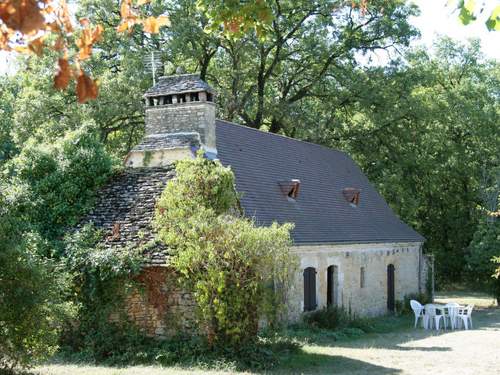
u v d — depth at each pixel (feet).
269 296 61.26
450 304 100.73
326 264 93.20
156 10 119.85
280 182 95.50
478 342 81.10
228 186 66.80
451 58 182.70
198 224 61.46
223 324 59.72
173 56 126.82
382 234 111.24
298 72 146.61
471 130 163.53
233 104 133.90
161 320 63.87
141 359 61.57
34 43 18.74
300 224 90.22
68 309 50.85
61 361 61.16
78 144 75.46
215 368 58.03
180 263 60.80
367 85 140.05
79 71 18.62
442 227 184.44
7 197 50.52
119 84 109.70
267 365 59.06
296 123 141.08
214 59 141.90
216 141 88.33
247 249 59.72
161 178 73.97
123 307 64.90
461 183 178.09
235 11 34.63
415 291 123.54
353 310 100.07
